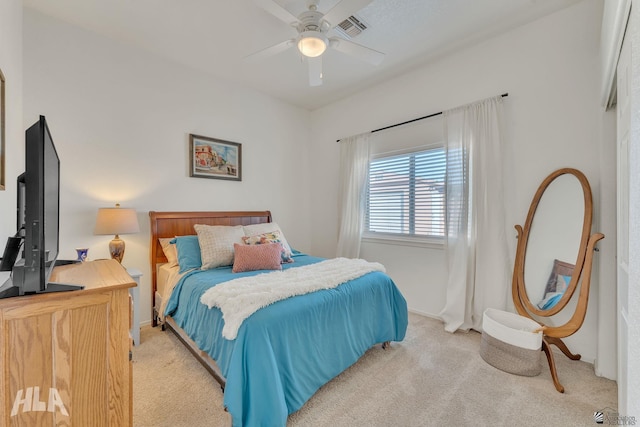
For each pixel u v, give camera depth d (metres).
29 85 2.13
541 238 2.26
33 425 0.89
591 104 2.07
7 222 1.50
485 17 2.26
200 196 3.15
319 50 1.96
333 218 4.01
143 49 2.71
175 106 2.94
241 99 3.49
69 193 2.33
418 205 3.10
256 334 1.40
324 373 1.69
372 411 1.58
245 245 2.48
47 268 1.05
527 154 2.36
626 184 1.37
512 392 1.74
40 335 0.90
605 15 1.58
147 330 2.61
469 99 2.67
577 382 1.84
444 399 1.68
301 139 4.21
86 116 2.41
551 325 2.18
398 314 2.33
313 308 1.68
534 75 2.32
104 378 1.02
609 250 1.92
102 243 2.50
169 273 2.46
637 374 0.68
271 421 1.32
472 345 2.36
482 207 2.54
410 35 2.47
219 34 2.47
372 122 3.51
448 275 2.76
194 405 1.62
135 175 2.69
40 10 2.17
